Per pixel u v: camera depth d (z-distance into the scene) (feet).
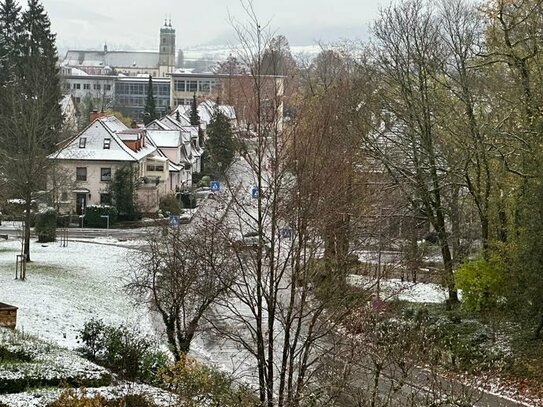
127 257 140.87
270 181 52.34
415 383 59.41
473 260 101.55
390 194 103.09
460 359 86.84
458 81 102.89
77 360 68.13
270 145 52.42
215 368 67.51
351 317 57.31
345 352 56.34
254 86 52.13
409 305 104.32
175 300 75.82
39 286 125.18
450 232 126.41
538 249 86.48
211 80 499.10
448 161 107.65
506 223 99.50
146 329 102.68
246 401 51.88
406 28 136.05
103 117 262.67
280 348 64.03
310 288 54.24
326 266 53.88
